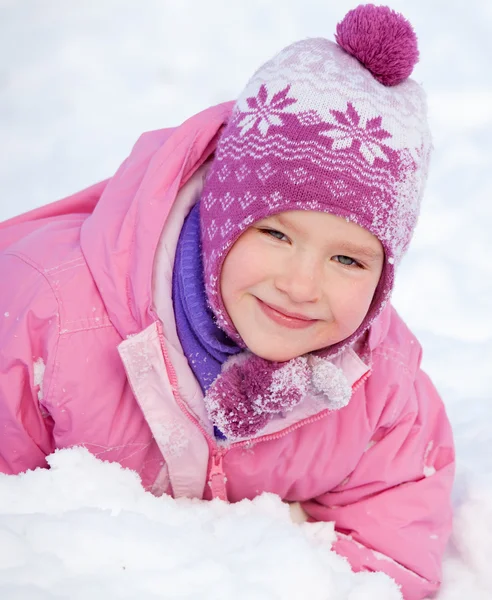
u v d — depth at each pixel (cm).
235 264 169
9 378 178
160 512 157
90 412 179
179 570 138
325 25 514
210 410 172
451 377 263
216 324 180
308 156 162
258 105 174
